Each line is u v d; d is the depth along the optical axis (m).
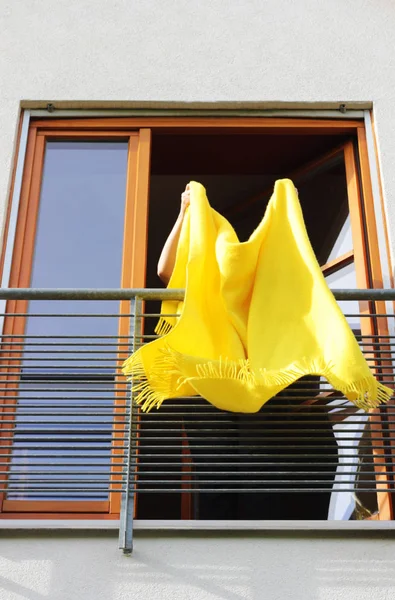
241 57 5.85
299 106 5.69
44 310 5.12
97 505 4.44
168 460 6.35
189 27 5.97
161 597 3.91
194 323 4.10
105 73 5.78
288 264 4.38
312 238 5.86
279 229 4.52
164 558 4.03
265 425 4.81
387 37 5.94
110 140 5.66
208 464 4.05
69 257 5.30
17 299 4.57
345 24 5.99
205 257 4.40
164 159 6.03
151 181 6.84
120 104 5.69
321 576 3.98
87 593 3.93
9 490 3.97
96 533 4.13
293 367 3.96
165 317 4.51
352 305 5.11
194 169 6.18
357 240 5.30
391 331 4.93
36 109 5.70
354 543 4.09
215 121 5.68
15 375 4.56
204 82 5.75
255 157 5.98
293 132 5.68
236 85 5.73
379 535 4.13
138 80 5.75
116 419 4.75
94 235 5.38
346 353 3.85
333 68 5.80
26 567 4.01
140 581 3.96
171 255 4.96
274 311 4.23
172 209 7.50
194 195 4.64
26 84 5.73
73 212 5.45
